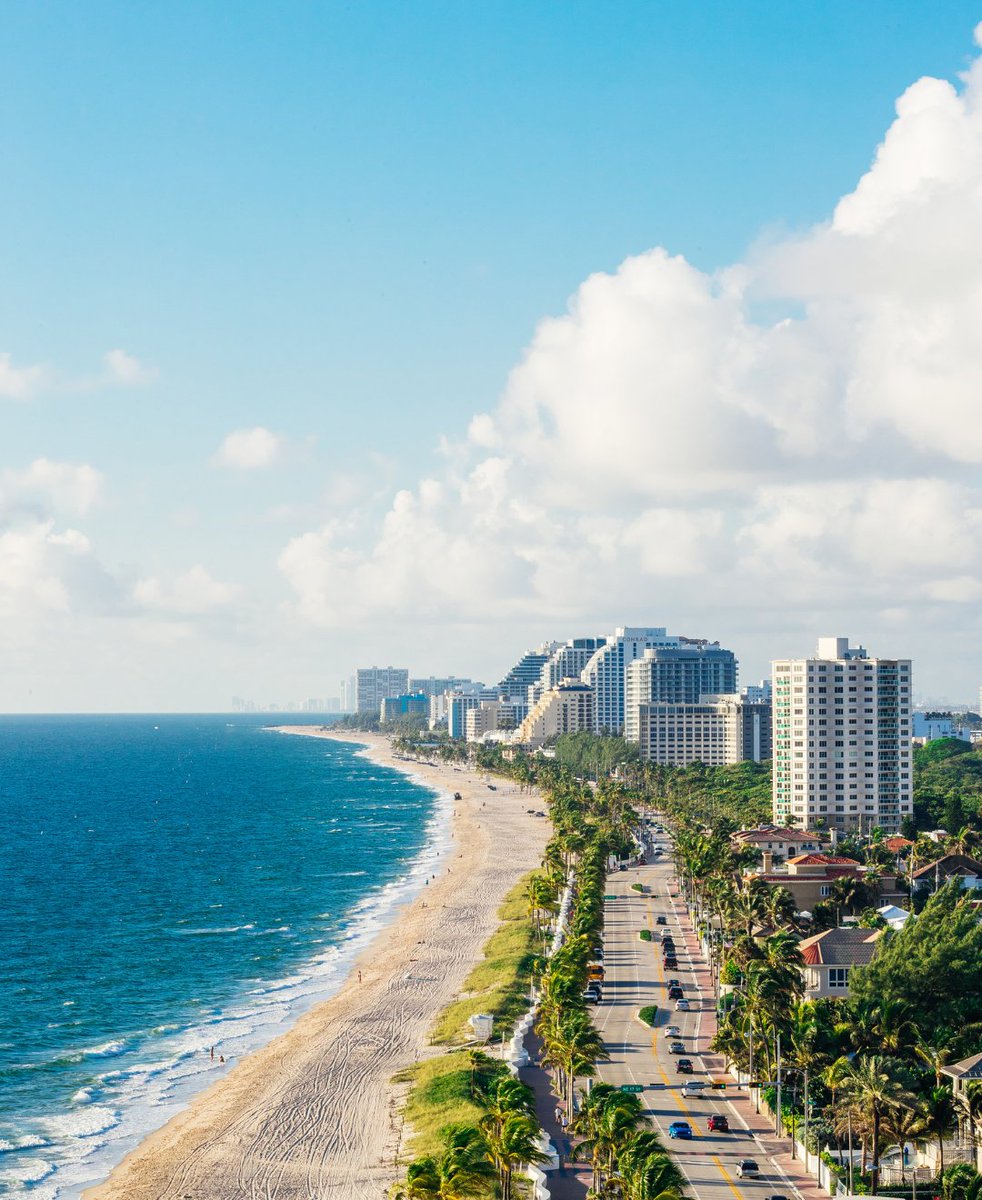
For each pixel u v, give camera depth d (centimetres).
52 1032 19962
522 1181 11694
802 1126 13188
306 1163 14112
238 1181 13675
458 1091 15550
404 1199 11738
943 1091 12088
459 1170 9869
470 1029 18588
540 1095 15025
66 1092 17100
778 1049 14300
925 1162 12550
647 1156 10006
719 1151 13175
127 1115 16188
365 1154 14288
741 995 16375
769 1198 11844
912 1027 13712
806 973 17962
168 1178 13850
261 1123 15438
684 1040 17500
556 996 16250
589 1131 11688
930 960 15412
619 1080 15650
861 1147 12769
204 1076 17712
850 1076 12256
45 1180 14075
